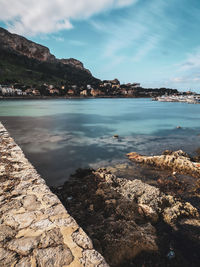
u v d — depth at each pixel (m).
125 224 6.55
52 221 3.44
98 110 77.19
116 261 5.25
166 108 91.94
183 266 5.45
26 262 2.58
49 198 4.21
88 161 16.53
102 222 6.88
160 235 6.75
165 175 13.09
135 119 49.19
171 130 33.84
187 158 15.18
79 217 7.30
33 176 5.21
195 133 31.03
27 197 4.20
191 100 149.25
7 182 4.84
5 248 2.81
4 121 40.78
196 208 9.05
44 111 67.94
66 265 2.54
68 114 59.84
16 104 101.56
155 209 7.99
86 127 35.94
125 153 18.98
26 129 32.22
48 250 2.79
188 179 12.41
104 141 24.69
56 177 13.18
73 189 10.27
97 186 10.45
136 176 12.99
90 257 2.68
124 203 8.09
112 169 14.39
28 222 3.39
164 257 5.66
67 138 26.12
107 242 5.69
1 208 3.78
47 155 18.23
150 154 18.83
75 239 3.02
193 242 6.46
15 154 6.93
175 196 10.06
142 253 5.62
